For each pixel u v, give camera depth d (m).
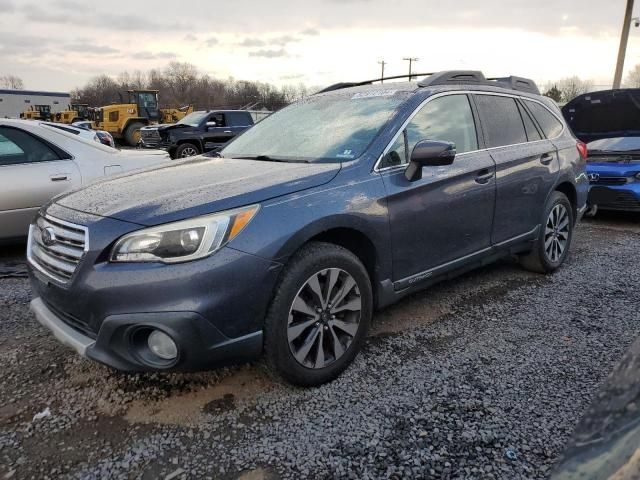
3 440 2.48
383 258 3.17
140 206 2.58
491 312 3.99
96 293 2.42
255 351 2.62
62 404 2.78
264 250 2.55
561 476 1.24
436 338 3.53
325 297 2.86
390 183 3.18
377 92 3.86
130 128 28.62
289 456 2.35
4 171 5.26
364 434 2.49
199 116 17.59
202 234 2.43
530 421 2.57
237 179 2.90
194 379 3.00
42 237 2.86
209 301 2.40
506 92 4.42
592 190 7.55
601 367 3.09
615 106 8.41
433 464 2.28
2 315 3.99
